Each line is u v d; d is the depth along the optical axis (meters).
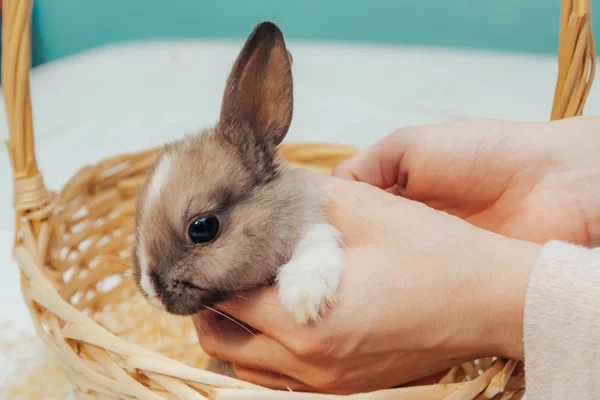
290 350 0.31
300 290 0.30
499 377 0.30
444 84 0.66
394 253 0.31
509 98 0.62
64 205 0.41
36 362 0.38
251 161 0.32
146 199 0.32
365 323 0.30
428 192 0.40
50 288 0.32
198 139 0.34
